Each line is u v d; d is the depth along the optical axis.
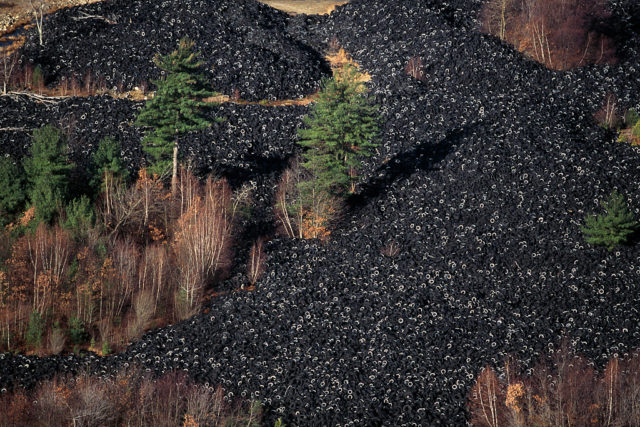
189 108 121.88
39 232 108.62
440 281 105.75
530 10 158.75
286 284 107.69
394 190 123.19
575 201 114.50
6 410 87.75
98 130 135.12
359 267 109.44
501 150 124.31
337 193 123.56
